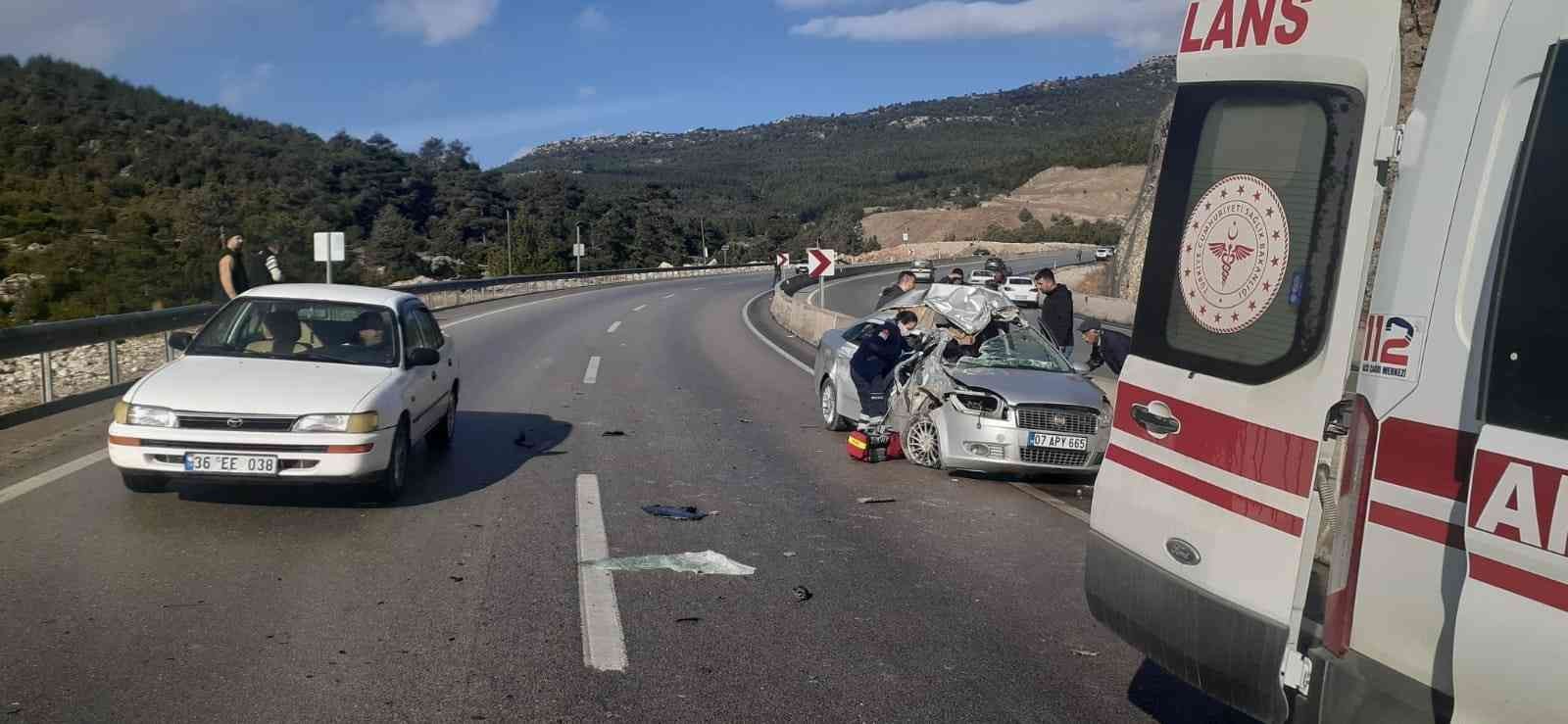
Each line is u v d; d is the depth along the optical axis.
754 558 6.41
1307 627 2.86
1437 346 2.44
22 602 5.10
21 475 7.71
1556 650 2.08
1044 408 8.93
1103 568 3.58
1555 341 2.17
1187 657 3.15
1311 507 2.72
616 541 6.64
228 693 4.15
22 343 9.80
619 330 24.84
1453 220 2.45
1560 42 2.28
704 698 4.30
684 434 10.93
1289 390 2.80
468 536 6.63
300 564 5.89
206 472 6.64
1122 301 39.03
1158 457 3.31
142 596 5.25
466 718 4.01
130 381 12.90
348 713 4.00
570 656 4.68
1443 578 2.40
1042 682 4.63
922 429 9.69
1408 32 6.05
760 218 162.62
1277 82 2.92
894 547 6.85
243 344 7.87
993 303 10.02
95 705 3.98
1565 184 2.21
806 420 12.34
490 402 12.68
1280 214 2.87
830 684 4.51
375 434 6.98
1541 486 2.14
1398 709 2.48
